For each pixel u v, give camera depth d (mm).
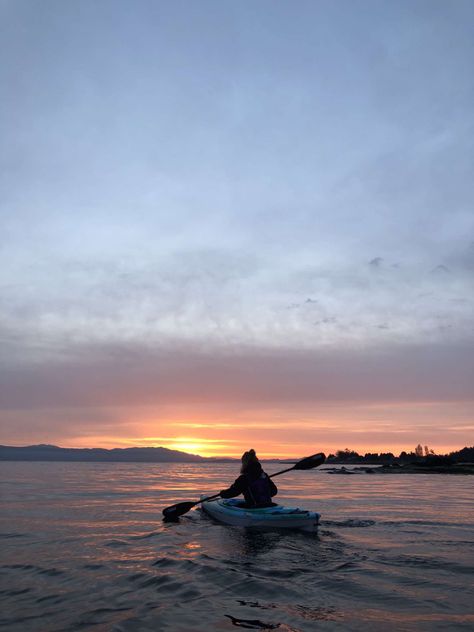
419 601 4203
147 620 3709
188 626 3564
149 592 4523
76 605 4148
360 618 3744
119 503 13859
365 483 29000
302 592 4453
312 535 7598
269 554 6113
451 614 3859
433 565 5555
